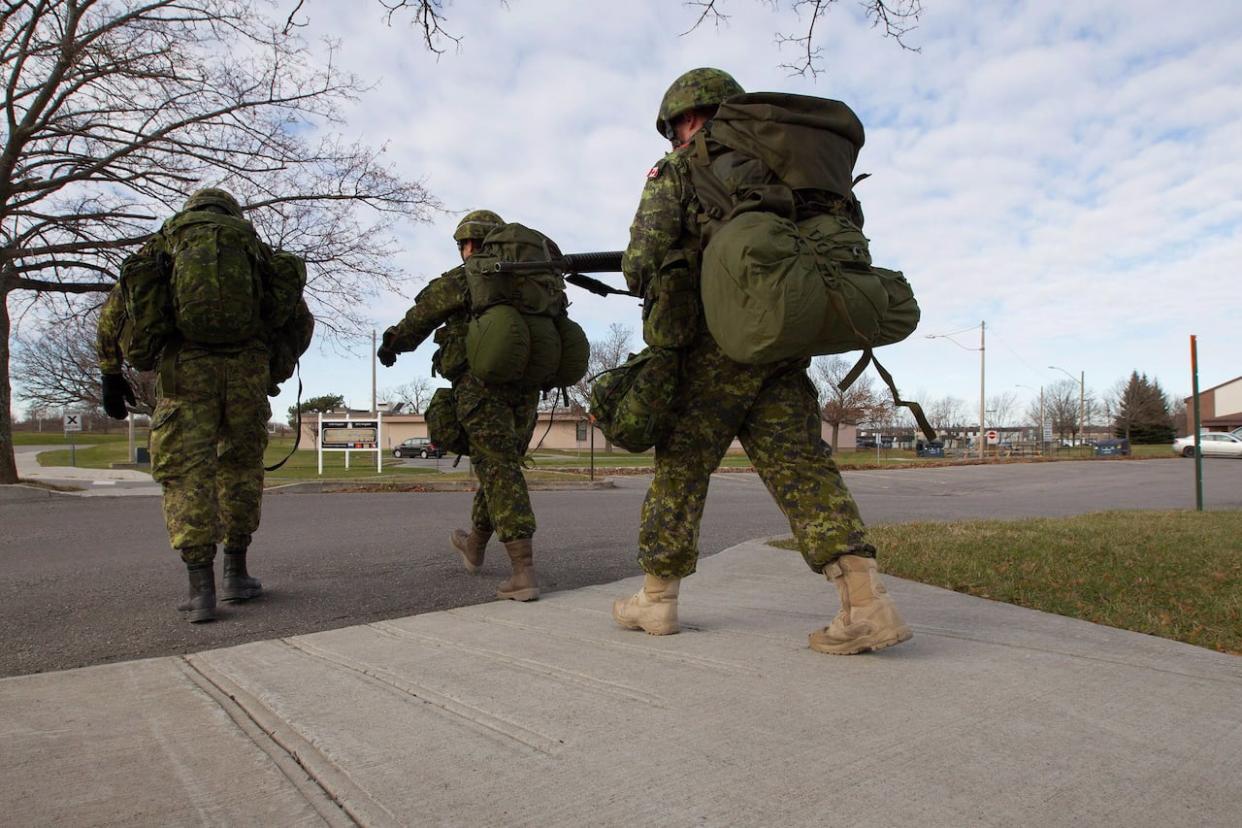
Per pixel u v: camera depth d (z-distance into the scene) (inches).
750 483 751.1
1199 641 127.6
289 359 171.5
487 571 197.8
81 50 486.6
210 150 542.6
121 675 106.7
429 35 252.7
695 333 110.3
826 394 2052.2
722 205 101.2
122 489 503.5
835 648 108.7
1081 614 144.6
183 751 80.1
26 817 66.1
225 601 160.7
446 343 163.3
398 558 216.8
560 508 398.3
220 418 152.3
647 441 114.1
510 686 98.1
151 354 143.1
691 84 115.3
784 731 81.6
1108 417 3213.6
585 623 133.7
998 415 3754.9
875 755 75.6
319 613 152.6
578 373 173.0
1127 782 70.3
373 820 64.5
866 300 94.2
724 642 118.2
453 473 811.4
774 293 88.8
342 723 86.3
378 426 829.2
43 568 203.8
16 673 115.3
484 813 65.4
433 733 82.8
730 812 65.1
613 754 76.5
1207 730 82.1
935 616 139.6
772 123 100.8
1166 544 216.1
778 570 191.8
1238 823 63.7
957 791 68.5
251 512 163.0
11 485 494.9
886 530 249.9
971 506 486.3
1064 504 508.4
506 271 151.9
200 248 141.9
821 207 103.1
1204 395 2652.6
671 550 120.3
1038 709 87.8
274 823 65.2
